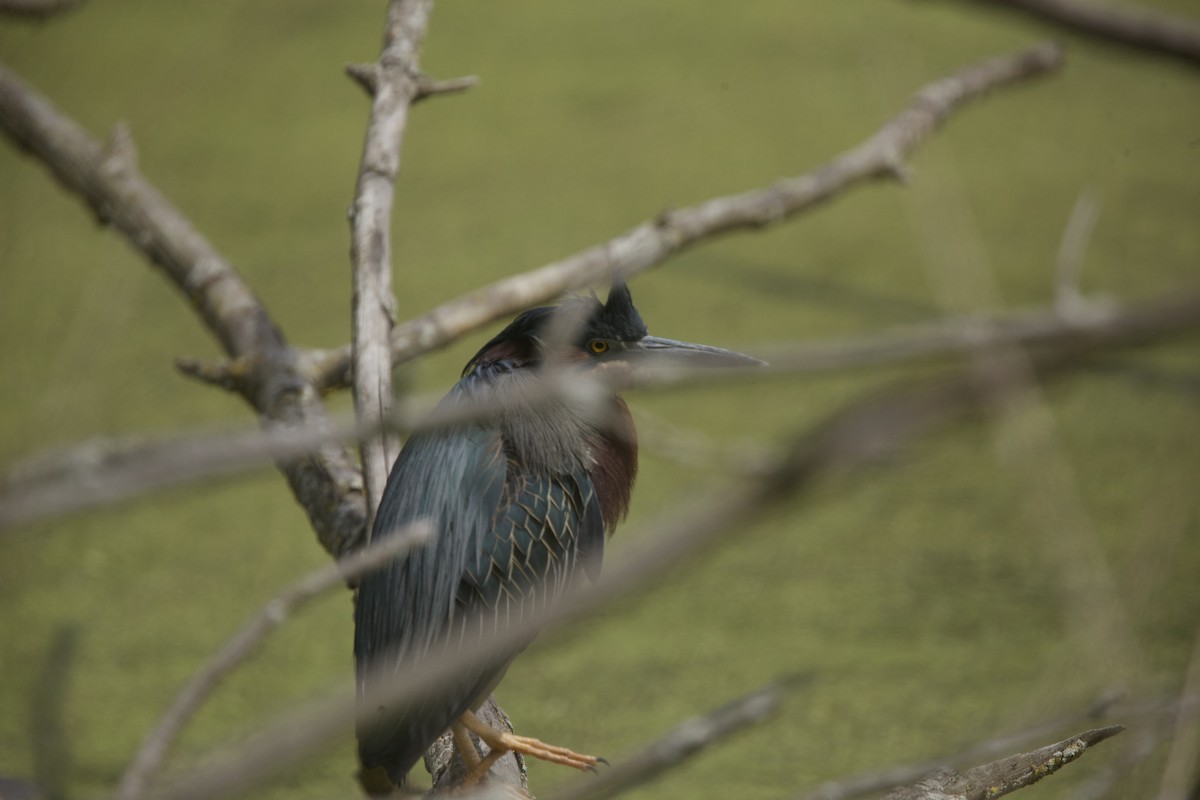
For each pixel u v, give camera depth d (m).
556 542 6.00
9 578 11.27
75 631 10.74
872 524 11.83
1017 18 2.32
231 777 1.20
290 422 7.10
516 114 18.70
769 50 20.39
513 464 6.01
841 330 13.76
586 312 6.36
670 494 11.51
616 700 9.80
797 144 17.69
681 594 11.02
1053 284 14.45
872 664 10.08
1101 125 18.47
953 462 12.53
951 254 3.41
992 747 2.95
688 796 8.88
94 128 17.34
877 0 21.00
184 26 20.61
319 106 19.56
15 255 16.25
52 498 1.14
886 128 9.83
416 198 16.88
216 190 17.19
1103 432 12.40
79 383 5.97
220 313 8.12
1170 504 2.78
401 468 5.93
